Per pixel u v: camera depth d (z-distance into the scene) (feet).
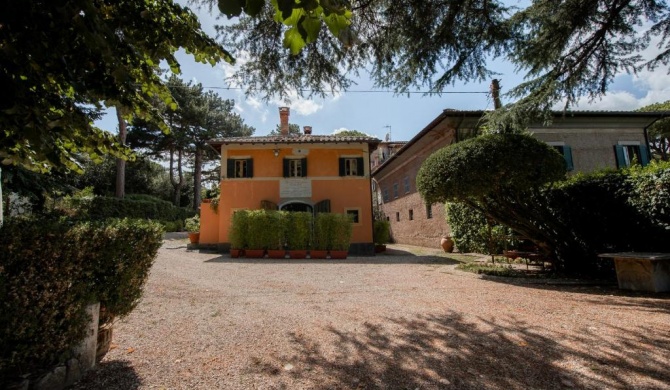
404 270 30.73
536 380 8.88
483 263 33.88
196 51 9.83
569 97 22.74
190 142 103.91
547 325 13.43
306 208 53.93
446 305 17.10
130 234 9.93
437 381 8.94
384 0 16.48
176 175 130.21
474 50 19.24
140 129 97.96
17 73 6.08
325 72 19.12
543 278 24.49
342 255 42.93
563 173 24.41
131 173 101.60
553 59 20.86
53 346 7.86
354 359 10.46
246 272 29.35
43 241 7.19
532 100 22.54
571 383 8.66
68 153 11.05
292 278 26.21
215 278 25.93
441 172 25.13
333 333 12.94
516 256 29.96
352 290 21.36
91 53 7.00
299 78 19.36
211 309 16.51
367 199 53.78
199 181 110.93
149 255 10.98
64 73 6.37
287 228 43.32
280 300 18.56
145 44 8.79
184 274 27.61
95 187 82.99
